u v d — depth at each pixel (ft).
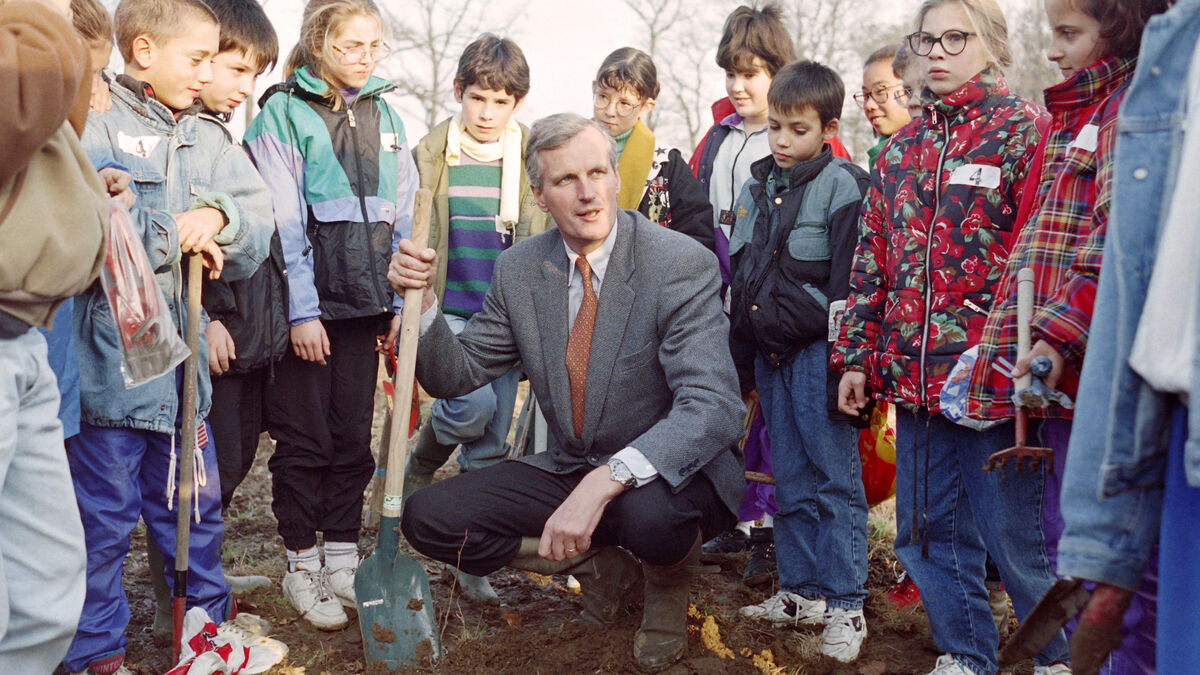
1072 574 5.73
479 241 14.11
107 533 9.48
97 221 7.47
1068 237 8.05
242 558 13.93
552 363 10.69
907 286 9.99
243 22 11.34
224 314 11.03
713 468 10.46
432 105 61.46
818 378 11.50
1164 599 5.42
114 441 9.46
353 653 10.98
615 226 10.56
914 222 10.00
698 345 10.12
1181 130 5.46
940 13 9.78
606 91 14.43
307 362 12.00
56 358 8.70
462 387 11.11
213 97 11.39
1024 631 6.17
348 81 12.28
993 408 8.95
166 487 10.19
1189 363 5.26
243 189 10.59
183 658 9.70
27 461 7.33
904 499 10.28
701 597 12.70
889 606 12.42
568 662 10.40
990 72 9.84
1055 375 7.27
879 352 10.41
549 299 10.76
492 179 14.17
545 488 10.62
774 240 11.79
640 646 10.29
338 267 12.12
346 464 12.34
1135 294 5.54
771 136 12.00
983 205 9.59
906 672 10.71
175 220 9.63
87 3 9.19
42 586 7.52
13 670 7.57
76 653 9.41
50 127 6.73
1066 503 5.82
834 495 11.40
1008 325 8.79
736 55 14.40
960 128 9.84
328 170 12.09
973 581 10.09
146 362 8.84
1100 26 7.81
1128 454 5.57
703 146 15.53
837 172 11.67
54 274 7.06
